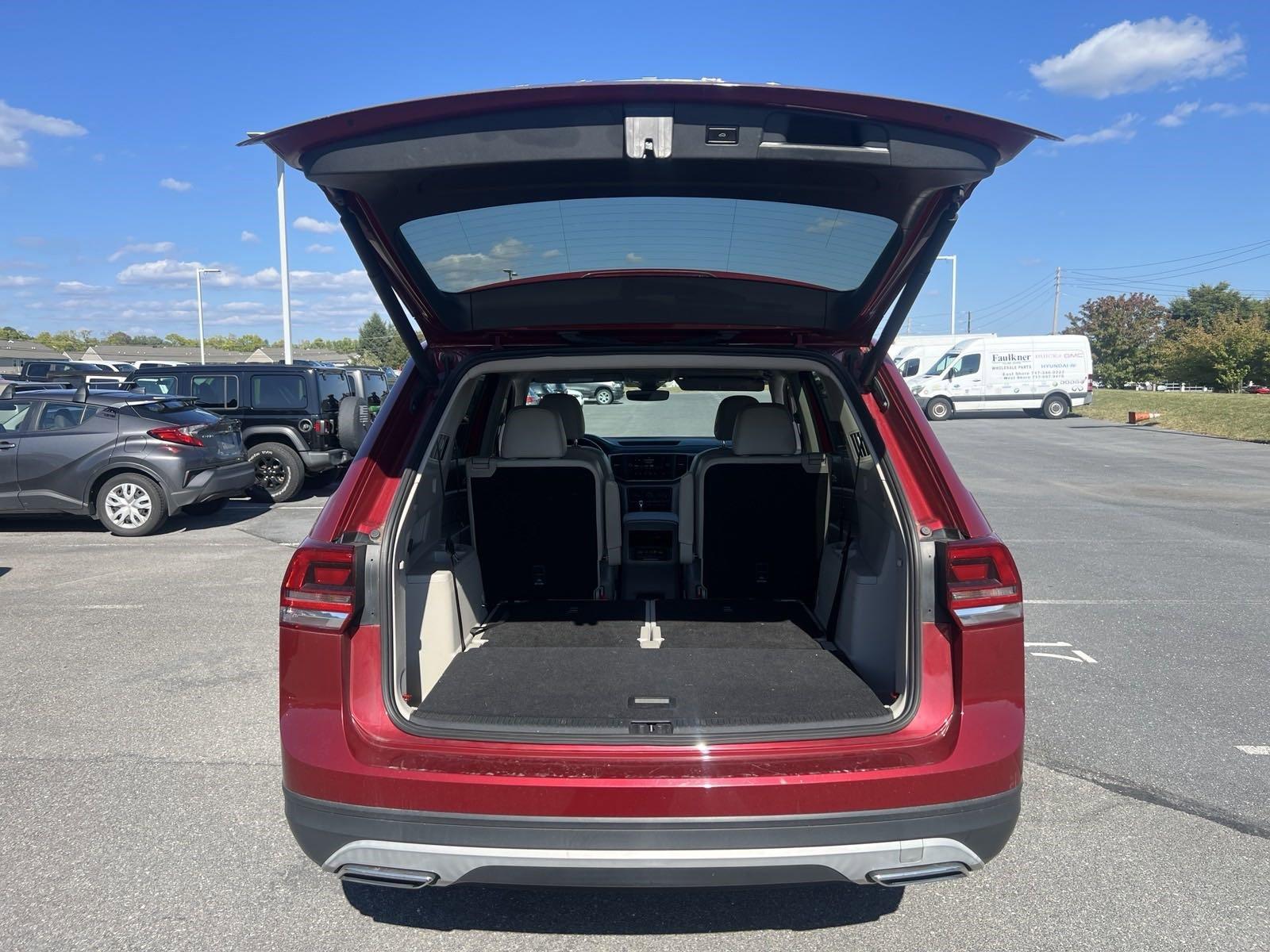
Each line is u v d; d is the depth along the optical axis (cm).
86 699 459
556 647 311
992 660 218
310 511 1149
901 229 228
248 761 387
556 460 359
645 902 284
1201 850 311
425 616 275
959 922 271
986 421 2769
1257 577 733
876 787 206
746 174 205
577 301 270
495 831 205
